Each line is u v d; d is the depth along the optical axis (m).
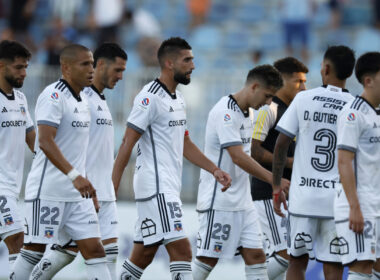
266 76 22.22
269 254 25.39
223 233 22.73
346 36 56.09
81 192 20.33
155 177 21.77
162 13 59.81
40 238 21.59
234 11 59.38
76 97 21.69
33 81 36.09
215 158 22.91
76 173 20.38
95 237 21.81
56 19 51.66
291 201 21.27
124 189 36.12
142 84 35.97
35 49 51.66
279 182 21.88
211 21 59.16
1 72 23.41
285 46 51.72
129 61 50.50
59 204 21.55
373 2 56.84
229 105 22.61
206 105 35.34
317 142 20.98
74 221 21.70
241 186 22.88
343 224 19.59
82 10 54.78
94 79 24.81
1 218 23.42
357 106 19.31
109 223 24.86
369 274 19.56
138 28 53.00
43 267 23.52
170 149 22.05
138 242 22.95
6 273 34.44
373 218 19.42
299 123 21.22
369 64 19.31
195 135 35.34
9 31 52.78
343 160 19.19
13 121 23.67
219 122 22.55
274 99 25.27
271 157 24.59
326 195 20.81
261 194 25.34
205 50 55.75
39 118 20.92
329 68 21.16
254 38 56.66
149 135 22.02
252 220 22.94
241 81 35.25
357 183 19.47
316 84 34.00
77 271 35.25
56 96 21.14
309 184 20.95
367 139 19.39
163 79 22.28
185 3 60.12
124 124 36.00
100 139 24.56
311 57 51.75
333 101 20.97
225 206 22.67
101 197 24.58
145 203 21.91
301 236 21.14
